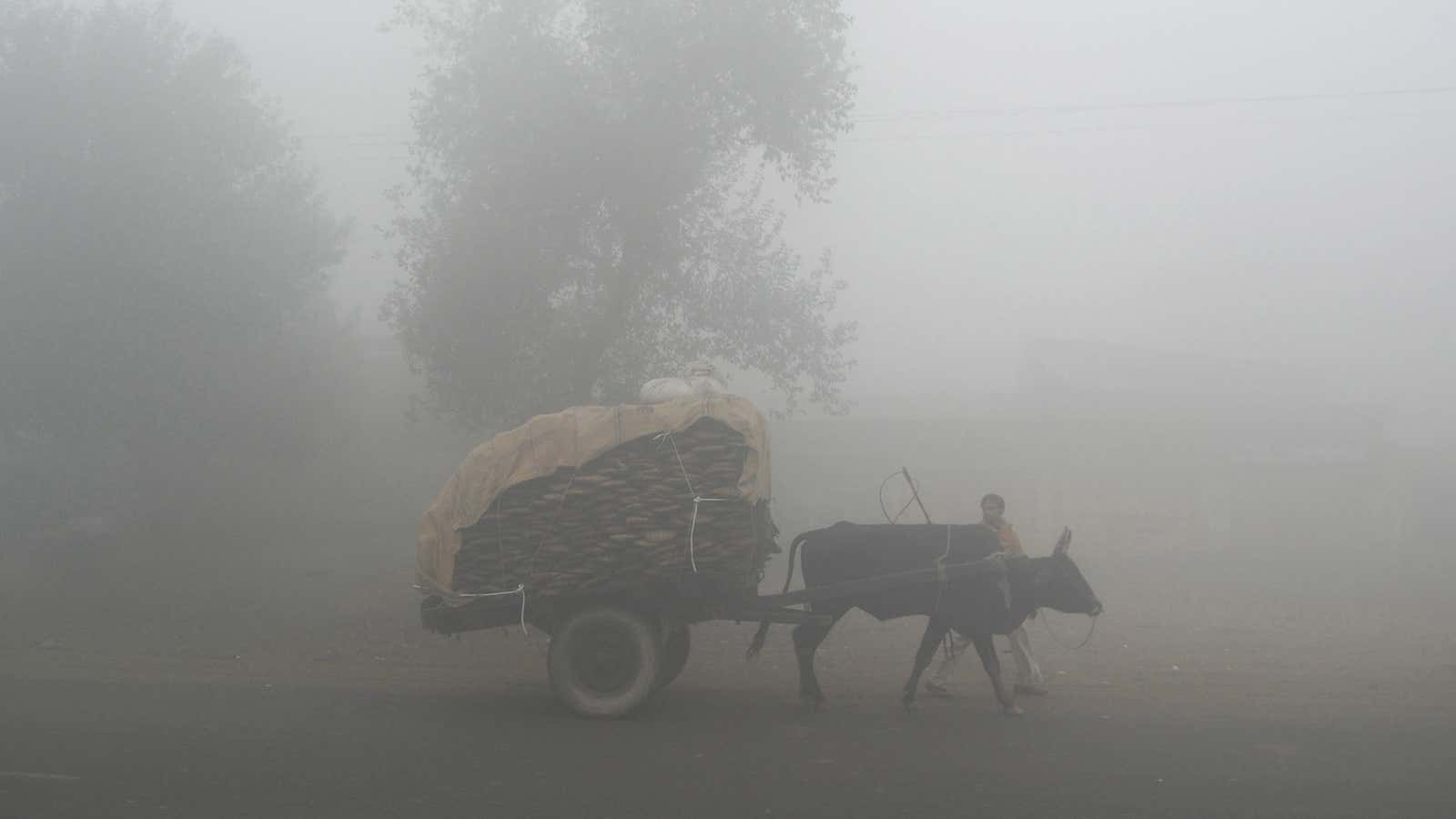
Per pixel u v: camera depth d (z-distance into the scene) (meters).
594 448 9.13
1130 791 6.93
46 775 7.46
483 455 9.31
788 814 6.51
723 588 9.24
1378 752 7.89
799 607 11.11
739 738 8.45
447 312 18.53
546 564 9.24
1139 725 8.84
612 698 9.20
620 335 19.17
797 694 10.41
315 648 13.57
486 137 18.14
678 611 9.40
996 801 6.74
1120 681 11.01
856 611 16.25
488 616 9.41
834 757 7.81
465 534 9.28
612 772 7.46
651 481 9.16
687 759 7.79
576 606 9.34
